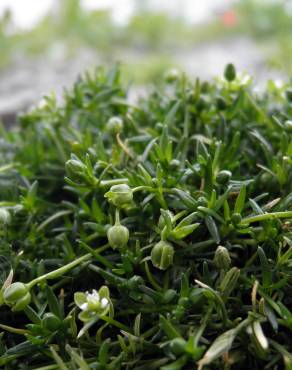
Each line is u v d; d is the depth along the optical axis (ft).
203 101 0.25
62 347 0.19
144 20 1.04
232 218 0.19
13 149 0.28
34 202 0.23
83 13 0.96
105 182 0.21
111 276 0.19
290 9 1.09
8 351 0.18
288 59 0.76
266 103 0.27
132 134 0.26
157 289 0.19
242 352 0.18
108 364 0.18
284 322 0.18
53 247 0.22
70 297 0.21
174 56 0.90
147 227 0.21
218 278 0.20
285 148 0.22
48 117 0.28
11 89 0.55
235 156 0.24
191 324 0.18
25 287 0.19
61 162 0.27
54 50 0.82
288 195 0.20
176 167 0.21
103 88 0.28
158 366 0.18
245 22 1.11
